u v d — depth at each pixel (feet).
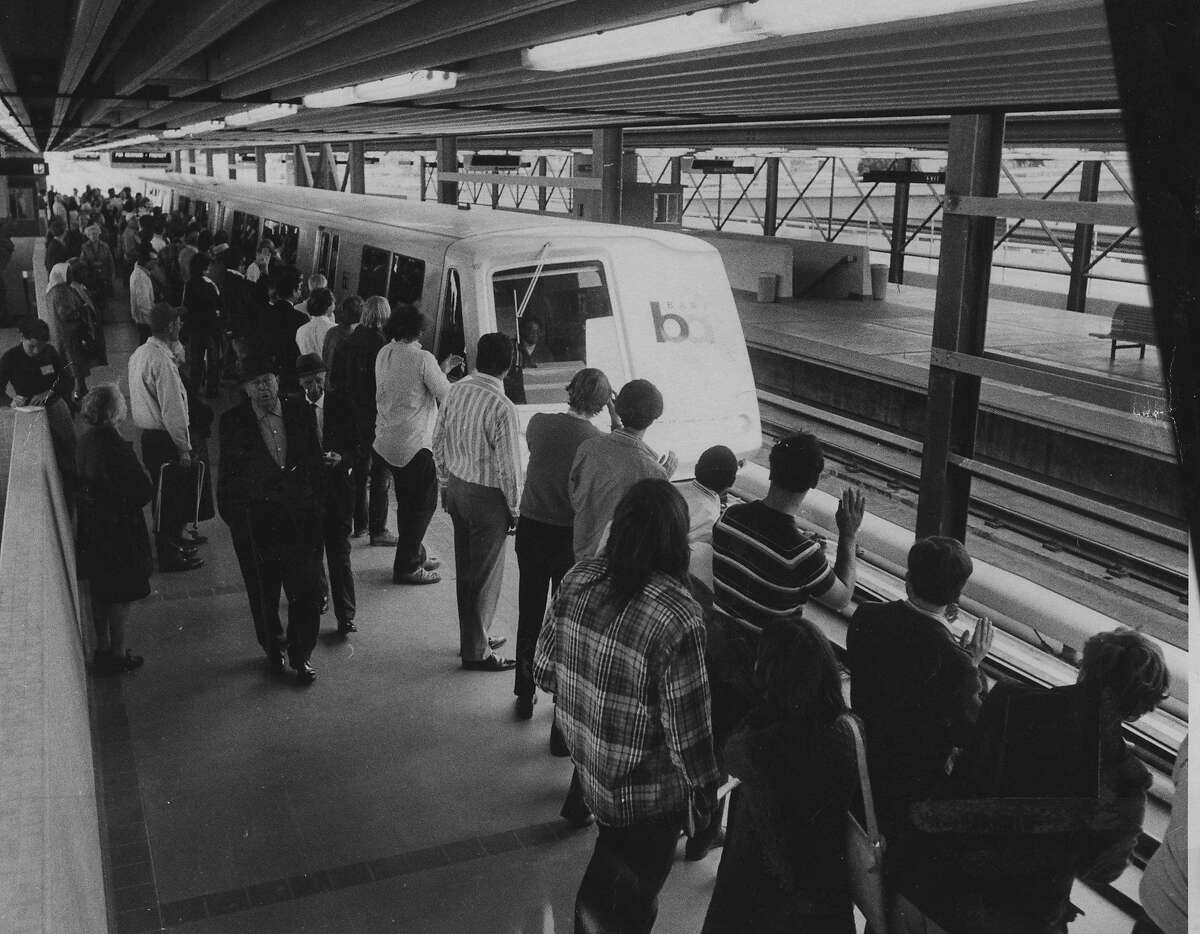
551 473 15.07
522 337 23.61
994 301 71.15
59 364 21.72
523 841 13.15
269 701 16.61
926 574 9.75
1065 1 8.61
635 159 55.77
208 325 36.14
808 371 51.65
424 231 29.01
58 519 17.16
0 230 54.54
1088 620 16.84
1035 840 8.43
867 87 16.84
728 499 25.13
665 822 9.70
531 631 15.84
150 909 11.77
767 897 9.02
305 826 13.38
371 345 23.07
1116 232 70.79
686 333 24.49
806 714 8.36
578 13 12.87
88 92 28.07
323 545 18.30
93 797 12.41
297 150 81.35
